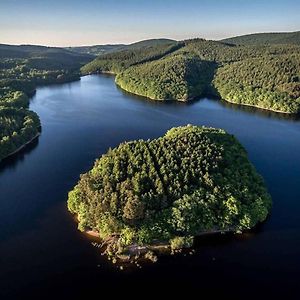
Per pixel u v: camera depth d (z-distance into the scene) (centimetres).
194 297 11638
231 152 17525
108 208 14238
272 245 13688
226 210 14425
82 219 14600
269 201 15975
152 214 14038
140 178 14862
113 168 15550
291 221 15050
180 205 14188
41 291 11994
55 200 17188
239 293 11762
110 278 12362
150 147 16425
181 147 16400
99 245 13812
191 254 13250
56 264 13025
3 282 12350
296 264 12825
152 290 11894
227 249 13500
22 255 13525
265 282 12144
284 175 19225
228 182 15375
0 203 17000
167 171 15162
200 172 15275
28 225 15262
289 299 11544
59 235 14512
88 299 11650
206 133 18338
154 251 13362
